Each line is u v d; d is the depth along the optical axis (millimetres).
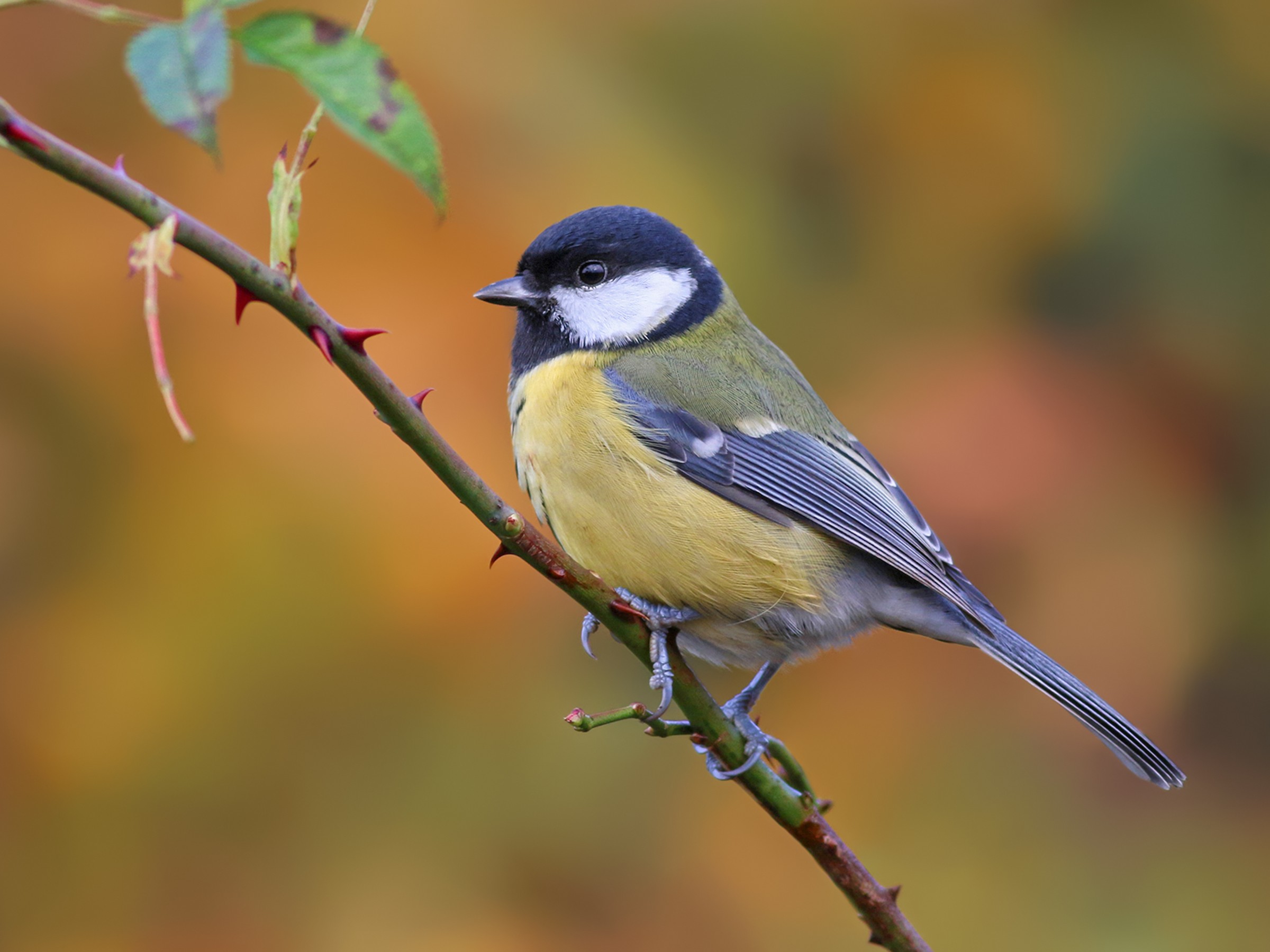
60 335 9055
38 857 8688
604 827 9047
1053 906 9141
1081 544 9961
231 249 3680
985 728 9523
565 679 9203
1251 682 10617
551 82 9945
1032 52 11164
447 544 8984
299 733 8898
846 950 9023
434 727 8977
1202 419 10969
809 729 9539
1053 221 11055
